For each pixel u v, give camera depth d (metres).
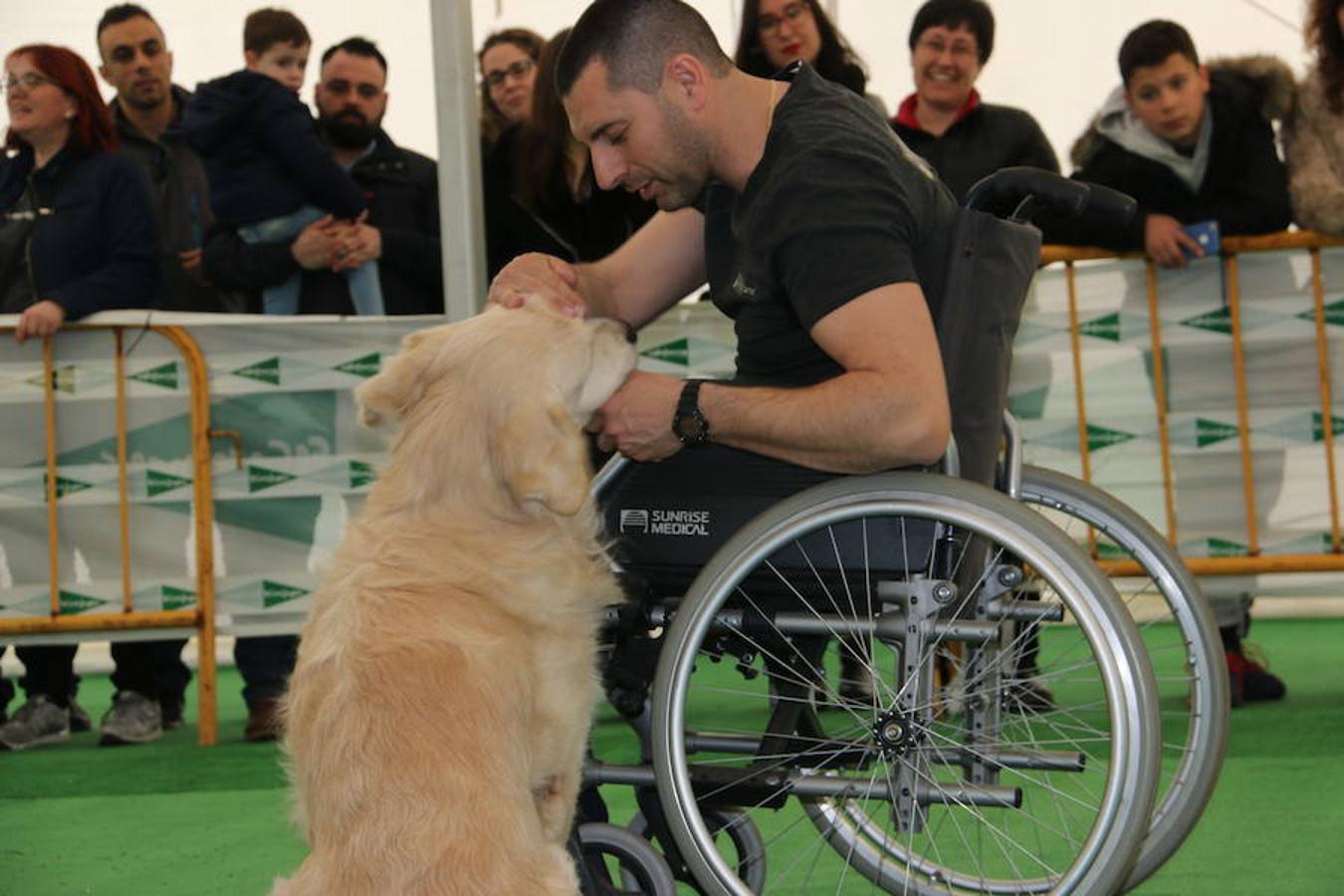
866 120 2.39
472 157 4.66
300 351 4.78
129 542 4.82
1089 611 2.15
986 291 2.36
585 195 4.88
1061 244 4.71
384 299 5.11
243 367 4.79
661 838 2.47
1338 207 4.44
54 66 4.93
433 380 2.32
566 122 4.79
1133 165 4.70
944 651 2.60
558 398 2.24
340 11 6.36
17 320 4.74
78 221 4.93
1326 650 5.83
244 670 4.88
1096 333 4.73
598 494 2.53
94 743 4.95
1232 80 4.66
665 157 2.45
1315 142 4.52
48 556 4.83
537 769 2.18
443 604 2.16
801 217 2.27
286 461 4.80
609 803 3.68
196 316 4.78
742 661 2.46
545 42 5.31
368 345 4.77
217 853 3.40
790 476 2.39
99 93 5.05
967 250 2.35
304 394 4.79
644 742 2.52
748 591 2.38
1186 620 2.52
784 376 2.48
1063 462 4.78
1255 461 4.65
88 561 4.84
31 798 4.09
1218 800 3.48
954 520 2.21
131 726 4.89
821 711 3.30
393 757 1.96
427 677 2.05
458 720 2.01
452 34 4.58
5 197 5.07
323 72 5.25
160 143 5.56
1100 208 2.51
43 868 3.33
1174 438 4.70
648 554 2.45
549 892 1.89
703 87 2.42
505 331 2.31
